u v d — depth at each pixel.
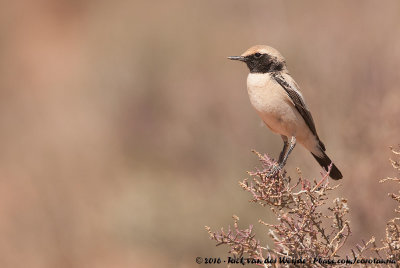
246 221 18.08
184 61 32.78
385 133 14.86
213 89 27.39
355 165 14.40
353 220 13.62
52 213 22.88
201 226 19.31
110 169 27.34
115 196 23.75
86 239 22.08
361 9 26.78
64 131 32.44
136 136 29.31
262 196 8.98
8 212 23.64
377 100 15.85
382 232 13.25
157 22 36.28
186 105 27.56
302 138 12.27
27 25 47.19
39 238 22.20
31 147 31.06
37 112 35.75
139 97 30.75
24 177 26.39
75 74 38.81
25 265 21.36
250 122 23.64
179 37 34.25
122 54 34.09
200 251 19.39
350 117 15.73
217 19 36.69
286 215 8.70
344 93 16.95
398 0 25.48
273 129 12.45
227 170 21.55
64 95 36.81
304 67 20.73
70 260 21.14
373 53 19.30
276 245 9.14
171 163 26.03
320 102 16.98
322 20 28.28
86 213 23.16
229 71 29.86
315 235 8.70
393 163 9.14
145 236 20.53
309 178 15.39
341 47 21.50
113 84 32.72
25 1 48.47
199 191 20.94
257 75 12.15
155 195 21.23
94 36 40.66
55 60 43.06
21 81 41.91
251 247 8.81
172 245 19.92
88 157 28.80
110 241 21.59
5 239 22.22
